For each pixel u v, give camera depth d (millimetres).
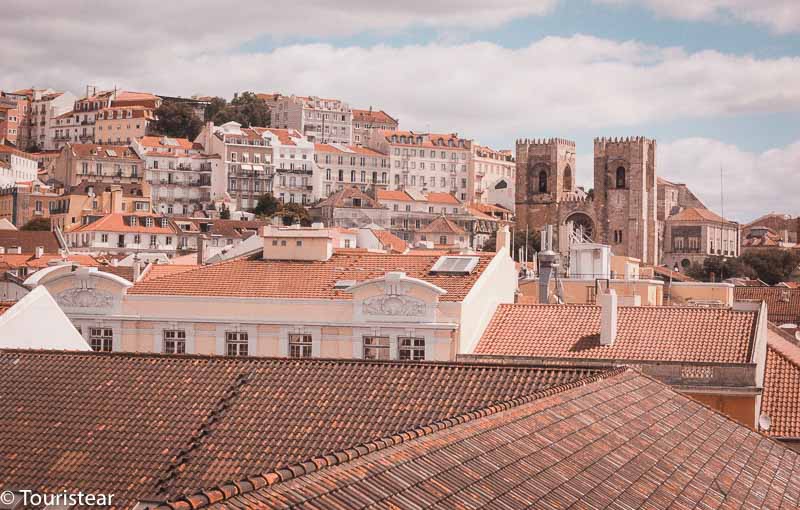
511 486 31859
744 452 47969
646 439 42844
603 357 64688
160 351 71000
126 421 42812
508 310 71562
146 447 41094
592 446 39000
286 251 75688
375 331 67938
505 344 67938
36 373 46562
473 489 30406
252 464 39938
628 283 101188
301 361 47375
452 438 33875
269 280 72500
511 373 46938
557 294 97125
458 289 69062
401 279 67750
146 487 38688
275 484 26328
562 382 46594
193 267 80562
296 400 44156
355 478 28172
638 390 50062
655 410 48000
